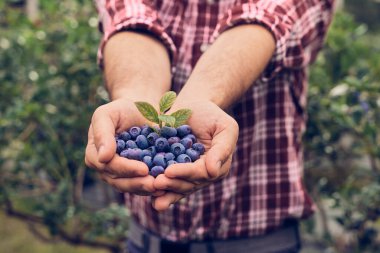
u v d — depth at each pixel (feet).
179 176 2.83
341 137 7.20
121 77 3.53
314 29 3.96
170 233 4.14
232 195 4.05
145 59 3.61
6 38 7.77
